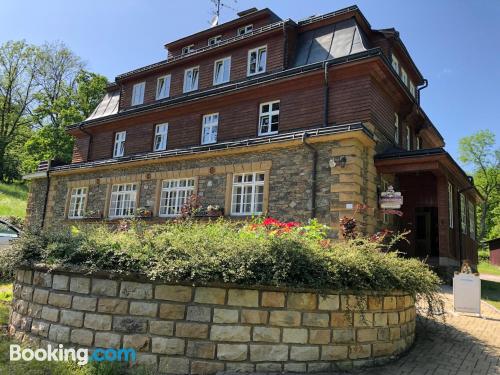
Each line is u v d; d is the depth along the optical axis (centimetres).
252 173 1352
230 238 557
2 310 743
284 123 1494
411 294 627
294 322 487
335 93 1408
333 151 1191
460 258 1548
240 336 474
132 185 1706
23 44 4288
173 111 1858
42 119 4288
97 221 1742
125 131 2095
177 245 523
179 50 2244
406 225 1490
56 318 539
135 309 495
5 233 1241
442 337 699
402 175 1518
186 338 476
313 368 485
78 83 4250
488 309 1016
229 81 1803
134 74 2183
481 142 4928
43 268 567
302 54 1630
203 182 1449
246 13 2164
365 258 550
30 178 2152
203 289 484
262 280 474
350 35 1534
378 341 542
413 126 1861
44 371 465
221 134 1675
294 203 1224
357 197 1139
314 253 523
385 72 1389
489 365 555
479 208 4966
